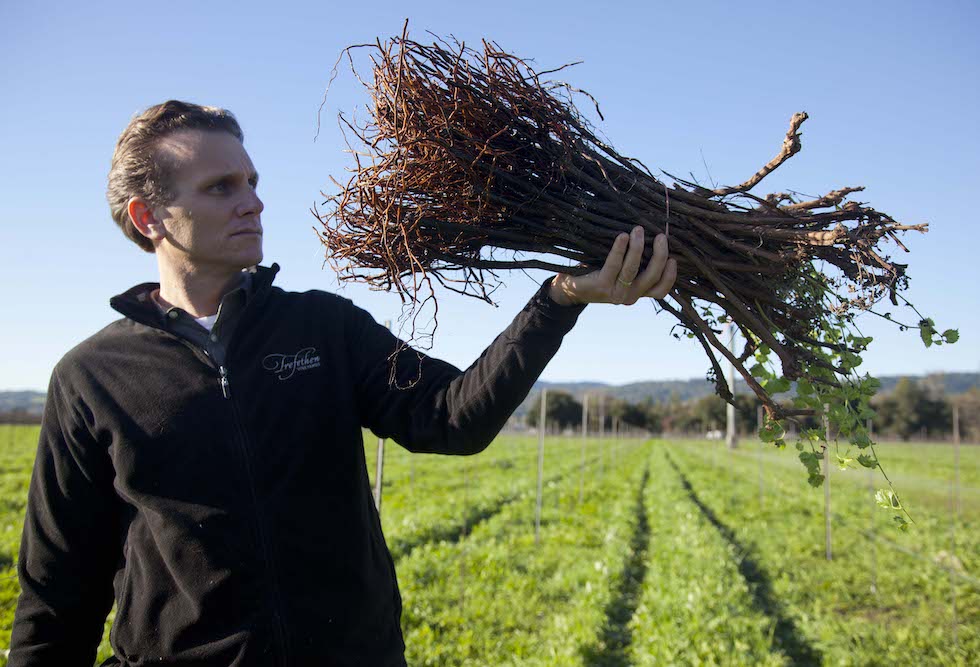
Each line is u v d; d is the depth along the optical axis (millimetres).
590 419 64625
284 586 1623
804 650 6281
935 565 8547
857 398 1812
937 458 29781
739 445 47406
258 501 1652
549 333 1672
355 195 1760
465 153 1724
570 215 1774
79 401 1772
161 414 1696
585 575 8336
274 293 1909
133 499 1694
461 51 1782
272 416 1714
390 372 1847
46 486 1798
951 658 5703
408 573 8328
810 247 1848
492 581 8234
